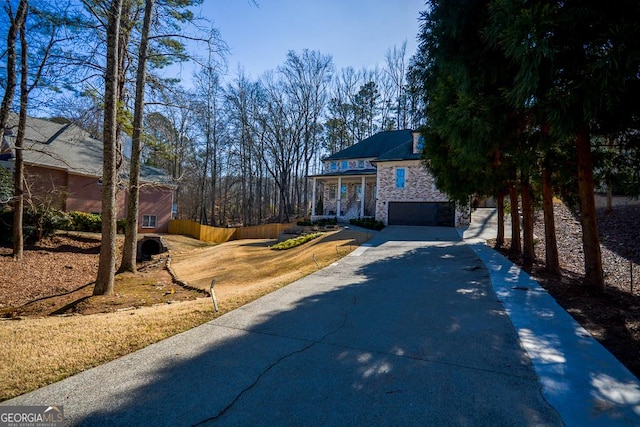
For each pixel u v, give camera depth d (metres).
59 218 14.95
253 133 35.09
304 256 12.02
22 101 11.43
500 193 12.30
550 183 8.16
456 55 5.88
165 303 7.38
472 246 12.34
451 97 6.22
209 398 2.78
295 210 40.91
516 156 6.98
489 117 5.53
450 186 11.21
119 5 8.08
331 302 5.73
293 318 4.90
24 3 9.86
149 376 3.17
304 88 34.78
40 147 18.73
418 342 3.95
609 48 4.02
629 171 6.98
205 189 38.53
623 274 9.12
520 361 3.41
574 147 7.39
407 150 21.66
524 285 6.66
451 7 5.64
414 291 6.34
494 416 2.51
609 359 3.43
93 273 11.45
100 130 11.24
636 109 4.91
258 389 2.92
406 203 20.45
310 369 3.29
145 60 10.54
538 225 17.34
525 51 4.19
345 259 10.23
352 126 40.09
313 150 37.78
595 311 4.99
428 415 2.53
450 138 6.07
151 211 24.58
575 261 10.68
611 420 2.45
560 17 4.15
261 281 9.16
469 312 5.04
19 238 11.80
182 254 17.67
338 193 23.95
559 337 4.03
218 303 5.73
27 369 3.29
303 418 2.50
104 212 8.18
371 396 2.79
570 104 4.40
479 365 3.34
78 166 19.36
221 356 3.61
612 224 15.14
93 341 4.02
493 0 5.00
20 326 4.69
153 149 13.11
